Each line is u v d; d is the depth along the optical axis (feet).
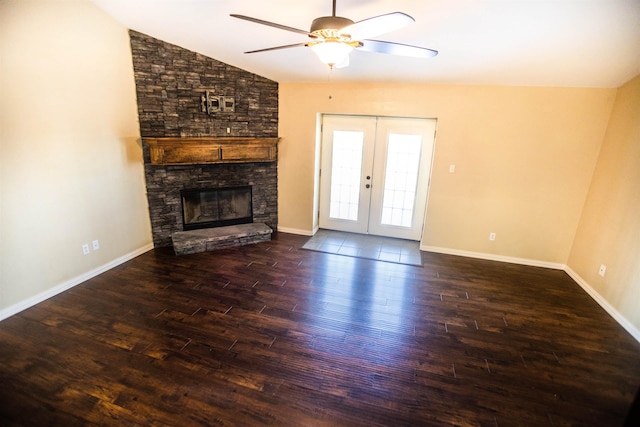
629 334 9.27
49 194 9.67
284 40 10.57
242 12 8.73
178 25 10.50
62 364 7.41
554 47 9.07
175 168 13.84
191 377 7.18
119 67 11.44
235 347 8.20
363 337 8.78
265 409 6.44
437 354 8.20
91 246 11.28
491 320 9.78
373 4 7.64
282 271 12.57
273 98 15.24
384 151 15.65
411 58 10.81
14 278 9.05
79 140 10.39
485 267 13.60
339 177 16.70
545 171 12.92
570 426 6.30
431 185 14.37
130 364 7.49
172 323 9.07
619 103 11.21
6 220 8.68
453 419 6.37
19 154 8.77
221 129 14.20
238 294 10.77
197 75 13.10
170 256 13.48
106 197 11.64
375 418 6.32
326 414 6.38
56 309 9.50
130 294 10.48
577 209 12.92
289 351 8.13
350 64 11.85
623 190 10.53
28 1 8.48
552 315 10.14
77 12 9.75
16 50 8.39
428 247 15.14
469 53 10.02
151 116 12.64
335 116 15.81
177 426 6.00
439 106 13.44
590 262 11.81
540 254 13.79
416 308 10.31
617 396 7.05
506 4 7.24
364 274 12.57
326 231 17.48
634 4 6.77
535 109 12.43
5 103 8.31
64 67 9.63
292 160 16.02
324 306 10.23
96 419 6.08
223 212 15.71
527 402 6.82
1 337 8.23
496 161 13.35
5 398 6.47
